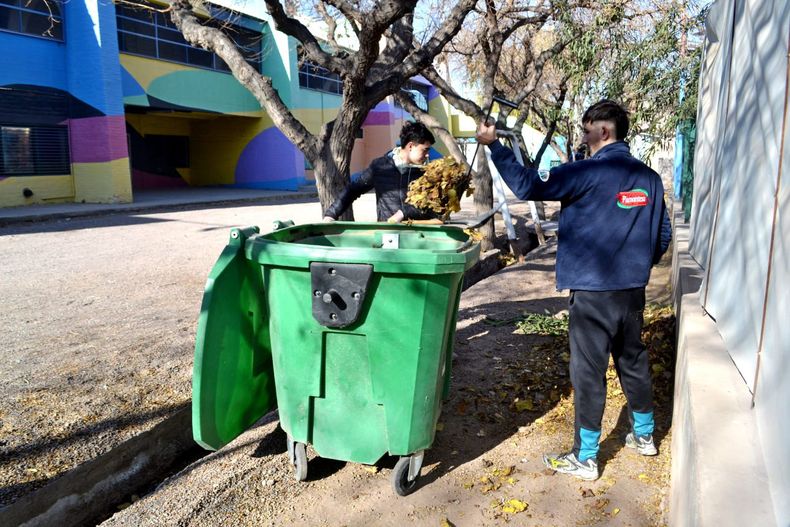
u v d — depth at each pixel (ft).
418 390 9.69
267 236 10.79
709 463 7.00
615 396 13.82
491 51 33.86
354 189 13.79
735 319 9.83
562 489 10.41
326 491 10.52
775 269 7.43
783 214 7.28
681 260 18.71
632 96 25.52
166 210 64.13
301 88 91.86
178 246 37.29
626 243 9.97
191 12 19.42
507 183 10.26
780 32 8.35
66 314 21.12
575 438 10.78
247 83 17.72
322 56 16.65
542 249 35.55
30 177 63.26
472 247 10.11
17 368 15.57
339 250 9.18
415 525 9.58
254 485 10.68
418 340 9.46
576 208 10.15
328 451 10.23
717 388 8.87
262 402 11.41
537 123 57.82
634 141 27.91
